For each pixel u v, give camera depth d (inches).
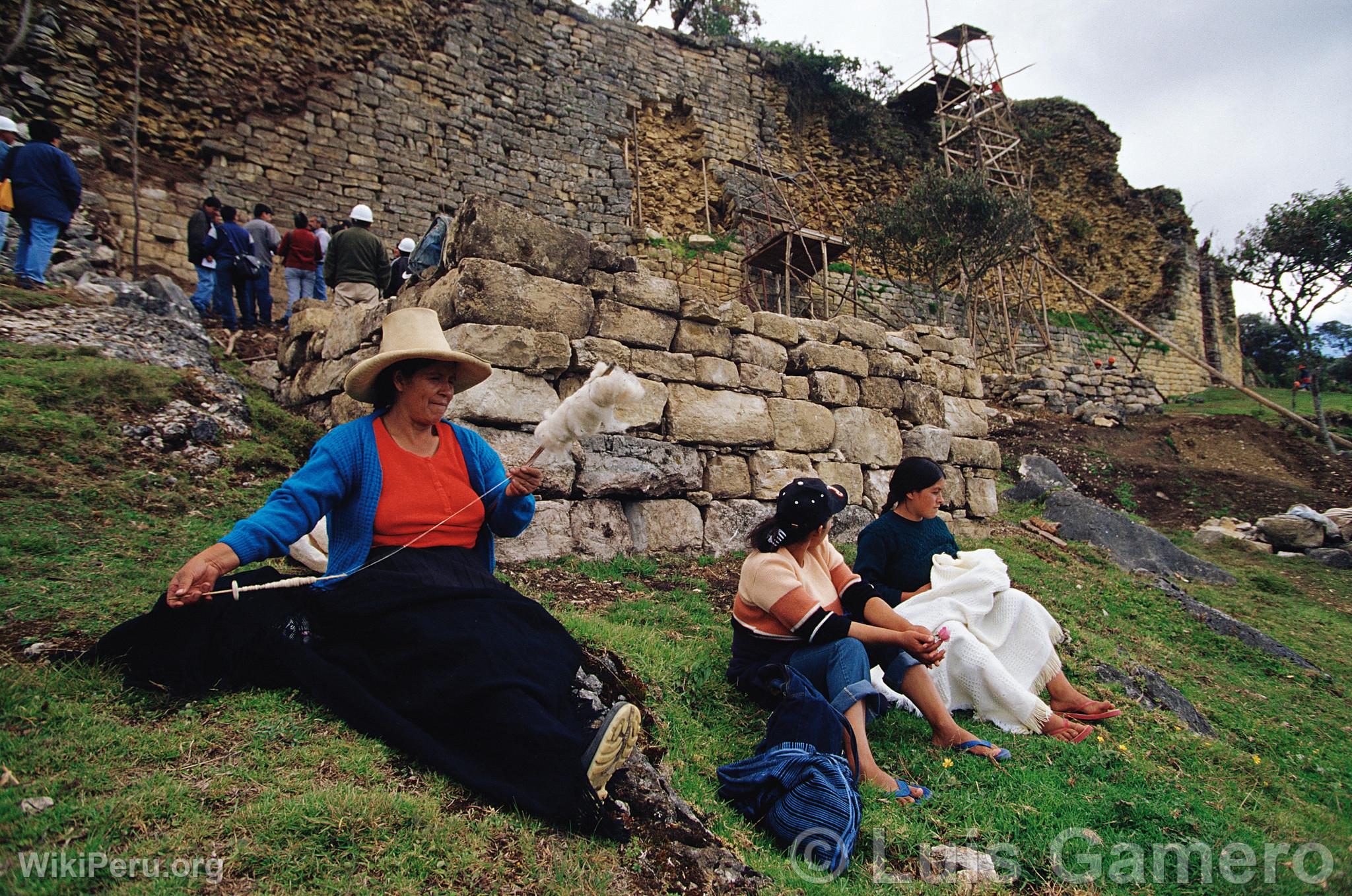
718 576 209.3
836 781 101.3
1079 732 144.2
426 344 104.0
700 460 233.9
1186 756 151.8
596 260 220.4
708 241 738.2
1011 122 1056.2
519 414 192.7
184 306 310.5
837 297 795.4
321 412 256.8
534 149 673.0
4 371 200.2
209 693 96.1
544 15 701.9
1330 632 311.1
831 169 880.3
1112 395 697.6
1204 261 1274.6
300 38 564.1
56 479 167.3
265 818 77.1
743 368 249.4
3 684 89.5
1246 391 637.3
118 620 111.5
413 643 92.4
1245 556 434.3
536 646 96.4
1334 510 485.7
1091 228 1114.7
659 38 776.9
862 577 157.8
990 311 863.7
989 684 144.6
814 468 264.5
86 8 477.7
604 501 210.1
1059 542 335.0
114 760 82.7
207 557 88.6
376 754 90.2
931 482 160.2
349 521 100.3
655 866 85.4
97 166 465.7
